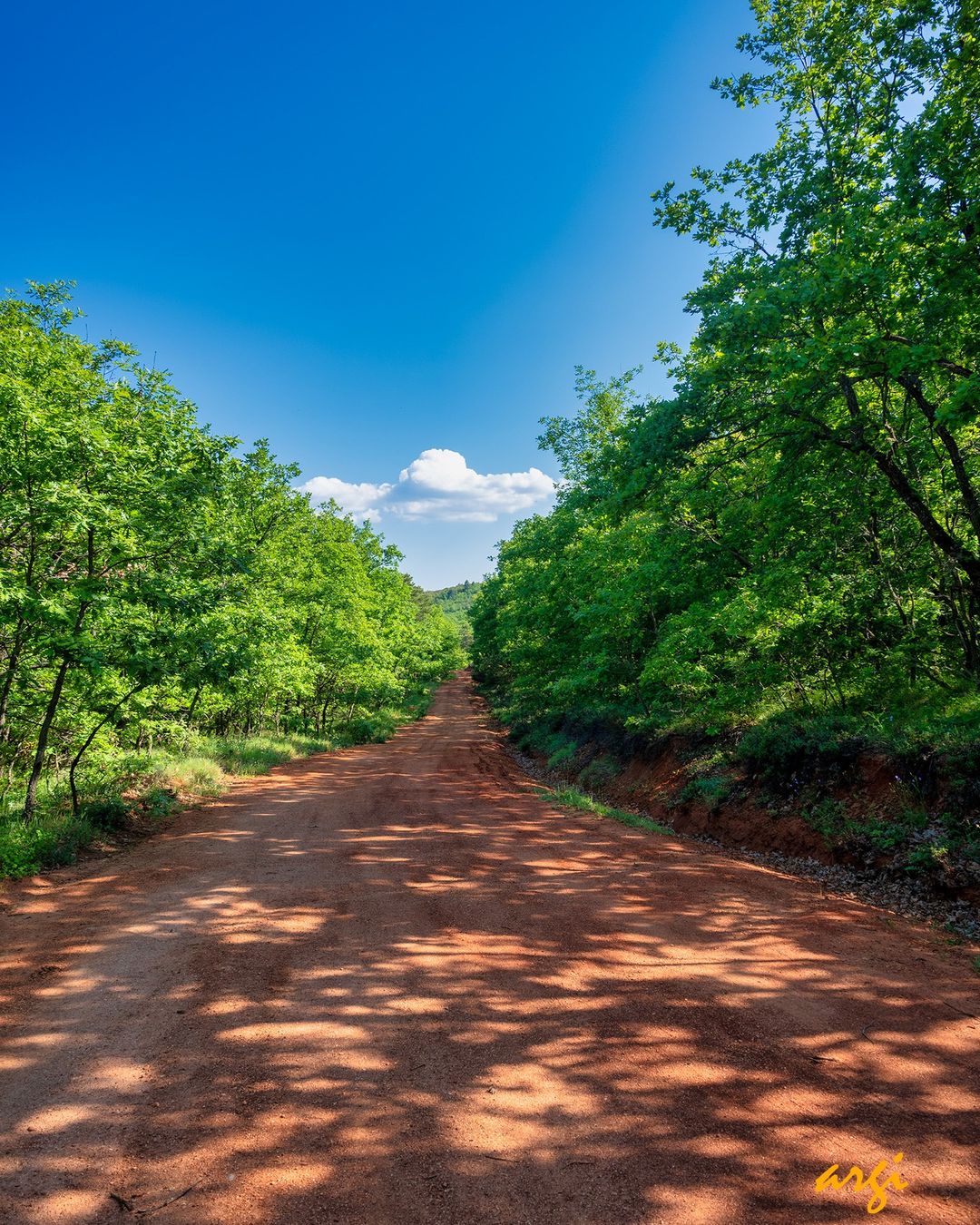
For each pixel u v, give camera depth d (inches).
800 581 450.3
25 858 312.8
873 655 470.3
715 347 408.2
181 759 655.8
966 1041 156.9
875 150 386.0
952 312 317.7
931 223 297.3
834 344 317.1
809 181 410.3
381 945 224.7
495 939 229.8
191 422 497.4
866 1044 155.9
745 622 442.0
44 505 343.0
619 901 273.0
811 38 413.7
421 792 613.0
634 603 633.0
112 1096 136.3
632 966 205.2
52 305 671.8
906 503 415.8
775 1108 131.3
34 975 198.7
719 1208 104.3
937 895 269.6
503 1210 104.6
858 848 324.8
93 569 385.1
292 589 1061.1
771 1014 172.6
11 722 473.4
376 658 1380.4
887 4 378.6
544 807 531.2
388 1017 172.2
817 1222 100.8
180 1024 168.1
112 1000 182.2
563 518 861.8
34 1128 125.5
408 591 1900.8
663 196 445.4
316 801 549.0
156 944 225.0
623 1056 151.9
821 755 395.9
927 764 327.3
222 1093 137.1
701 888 291.3
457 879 307.9
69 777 456.1
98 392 454.0
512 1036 161.8
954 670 440.5
